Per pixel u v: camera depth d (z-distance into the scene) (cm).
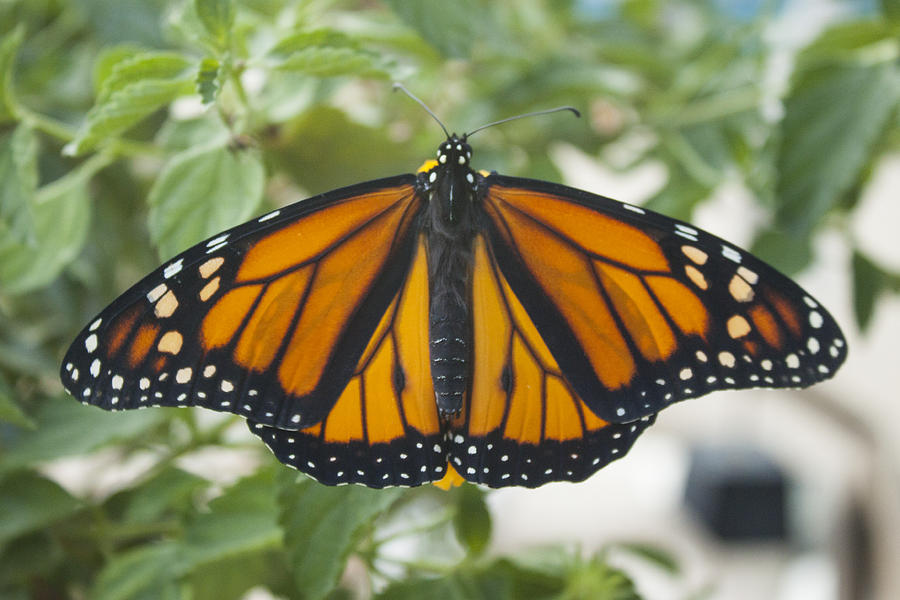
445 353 37
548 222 37
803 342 36
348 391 37
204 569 39
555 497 72
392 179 37
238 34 38
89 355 35
